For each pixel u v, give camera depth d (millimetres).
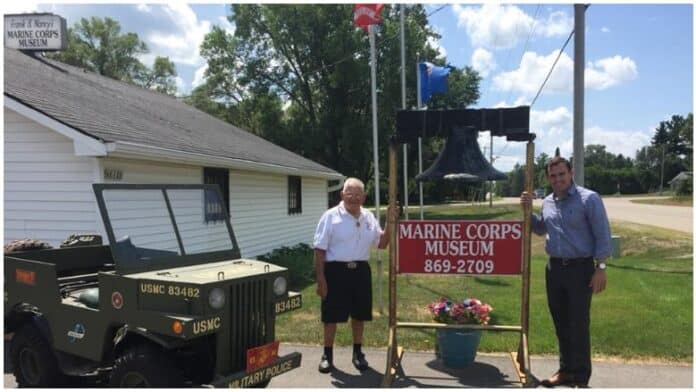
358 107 32812
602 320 6609
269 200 13266
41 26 12891
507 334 6020
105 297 3824
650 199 55500
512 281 9984
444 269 4730
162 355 3600
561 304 4426
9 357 5281
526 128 4523
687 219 24344
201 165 9578
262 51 34812
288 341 5941
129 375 3625
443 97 33312
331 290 4941
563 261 4301
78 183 7273
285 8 32188
